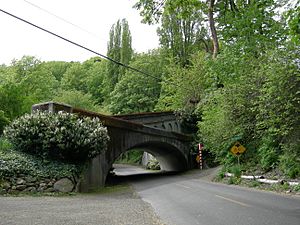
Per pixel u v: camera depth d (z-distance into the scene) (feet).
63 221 26.73
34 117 53.52
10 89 114.83
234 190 51.67
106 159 75.72
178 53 170.30
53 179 50.60
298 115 50.60
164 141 112.06
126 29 221.87
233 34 77.97
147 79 197.36
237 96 68.80
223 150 81.15
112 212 32.42
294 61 49.34
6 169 46.70
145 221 27.32
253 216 27.73
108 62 224.12
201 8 67.05
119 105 199.82
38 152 52.70
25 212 30.96
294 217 26.84
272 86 50.37
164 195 49.34
